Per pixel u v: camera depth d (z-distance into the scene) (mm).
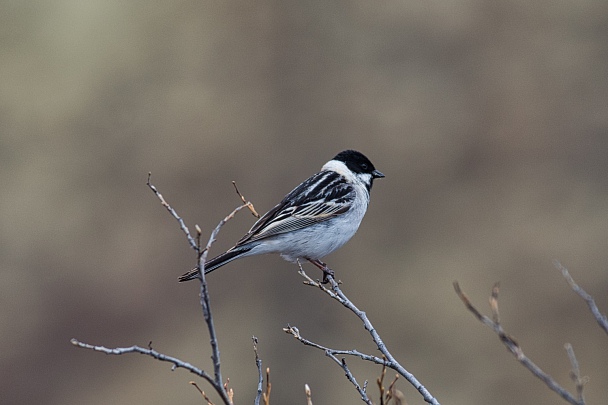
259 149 20609
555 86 20547
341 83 20766
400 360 17266
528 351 16859
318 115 20672
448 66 20797
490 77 20625
